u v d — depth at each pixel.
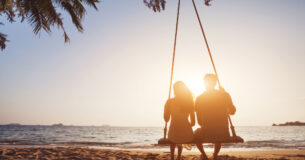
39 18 7.04
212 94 3.86
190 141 3.82
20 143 18.73
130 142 24.78
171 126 4.01
